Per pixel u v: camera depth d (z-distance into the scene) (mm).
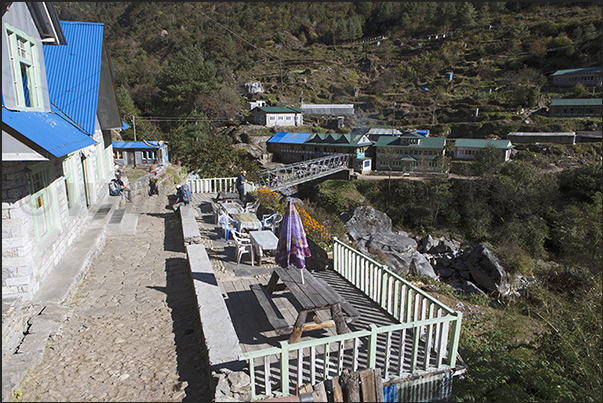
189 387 4215
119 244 10180
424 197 38344
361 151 46844
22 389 4070
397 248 21406
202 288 6062
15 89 6281
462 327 7719
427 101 58219
